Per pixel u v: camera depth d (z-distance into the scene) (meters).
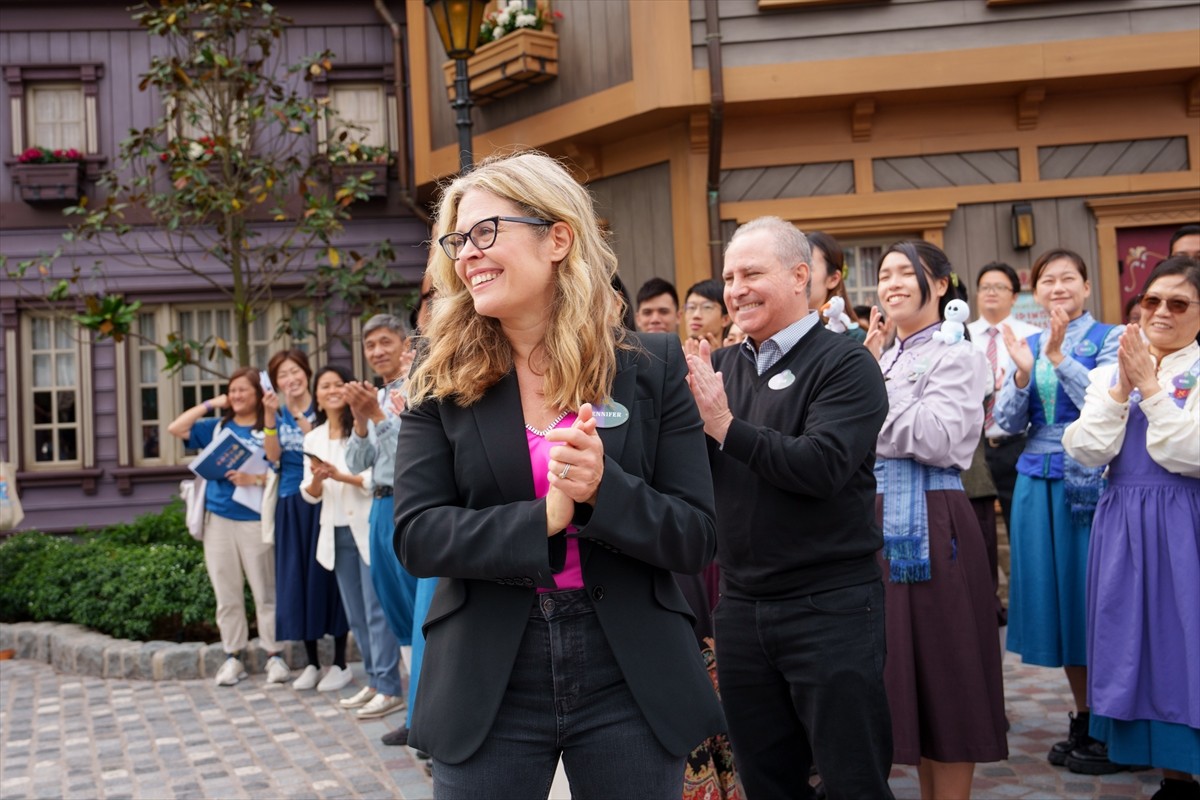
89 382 11.91
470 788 1.91
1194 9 8.38
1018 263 8.84
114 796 4.59
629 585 1.95
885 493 3.46
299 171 10.91
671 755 1.90
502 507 1.87
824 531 2.96
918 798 4.14
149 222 11.90
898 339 3.70
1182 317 3.72
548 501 1.83
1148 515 3.67
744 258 3.13
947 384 3.43
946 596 3.36
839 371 2.99
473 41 6.87
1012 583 4.69
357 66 12.09
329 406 6.02
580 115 9.20
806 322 3.16
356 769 4.77
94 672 6.95
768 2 8.45
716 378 2.86
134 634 7.23
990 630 3.41
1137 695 3.62
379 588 5.28
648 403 2.02
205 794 4.55
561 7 9.43
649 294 5.21
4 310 11.84
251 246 11.94
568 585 1.95
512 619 1.93
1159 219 8.76
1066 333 4.82
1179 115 8.80
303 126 9.70
